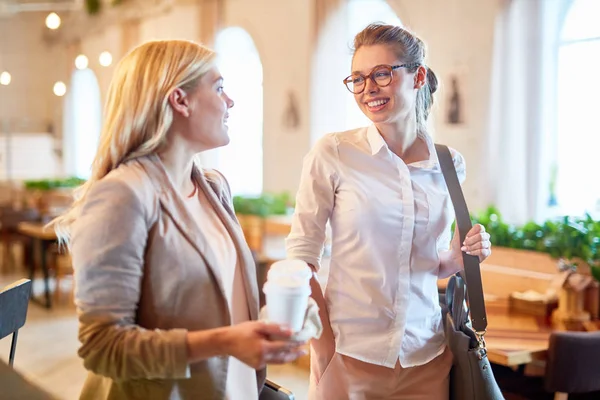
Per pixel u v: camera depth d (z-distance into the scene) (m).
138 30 15.39
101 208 1.41
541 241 4.58
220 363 1.55
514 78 7.36
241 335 1.35
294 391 4.91
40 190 12.73
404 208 2.03
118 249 1.39
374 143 2.06
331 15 9.93
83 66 11.92
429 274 2.09
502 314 3.91
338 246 2.09
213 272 1.52
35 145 18.77
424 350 2.08
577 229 4.04
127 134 1.51
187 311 1.49
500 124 7.47
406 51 1.98
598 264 3.90
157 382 1.50
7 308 2.35
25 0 19.39
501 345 3.23
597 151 7.29
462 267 2.12
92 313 1.38
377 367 2.05
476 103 7.77
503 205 7.48
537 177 7.27
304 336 1.39
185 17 13.58
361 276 2.04
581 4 7.34
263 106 11.52
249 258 1.71
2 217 9.66
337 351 2.08
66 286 8.71
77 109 19.19
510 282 4.54
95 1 16.58
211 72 1.57
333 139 2.11
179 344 1.36
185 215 1.52
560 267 3.88
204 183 1.70
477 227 2.05
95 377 1.60
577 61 7.40
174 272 1.48
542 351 3.17
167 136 1.56
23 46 20.25
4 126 20.08
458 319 2.06
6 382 1.58
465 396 2.04
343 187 2.07
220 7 12.52
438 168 2.12
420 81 2.07
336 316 2.08
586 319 3.73
